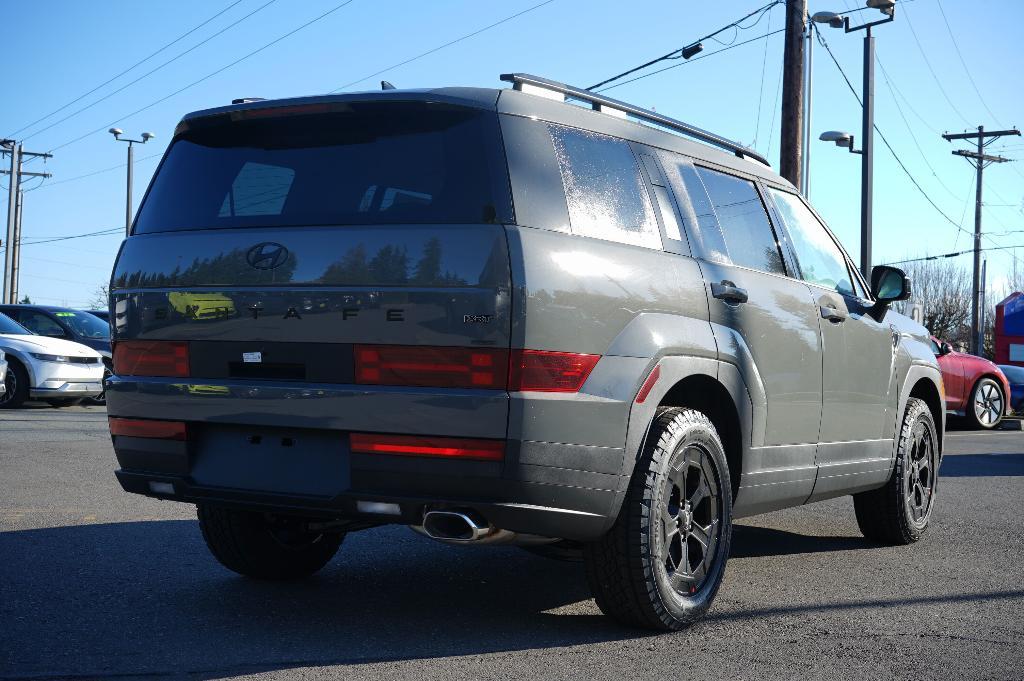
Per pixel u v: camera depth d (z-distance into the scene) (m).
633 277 4.00
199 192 4.18
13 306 17.81
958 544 6.33
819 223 5.87
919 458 6.48
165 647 3.79
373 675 3.51
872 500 6.20
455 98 3.80
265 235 3.90
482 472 3.54
